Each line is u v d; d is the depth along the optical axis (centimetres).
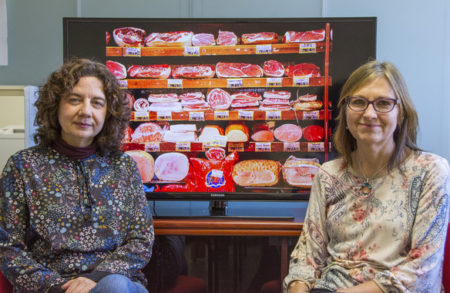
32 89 206
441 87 222
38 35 226
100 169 144
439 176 124
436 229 120
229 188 190
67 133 138
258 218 173
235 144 189
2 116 221
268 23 187
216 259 171
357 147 140
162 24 188
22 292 127
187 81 189
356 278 126
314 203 145
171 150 190
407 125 133
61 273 131
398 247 124
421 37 222
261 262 170
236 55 188
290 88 188
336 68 187
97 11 225
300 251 142
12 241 129
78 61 144
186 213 187
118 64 189
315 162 189
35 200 133
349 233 134
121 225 142
